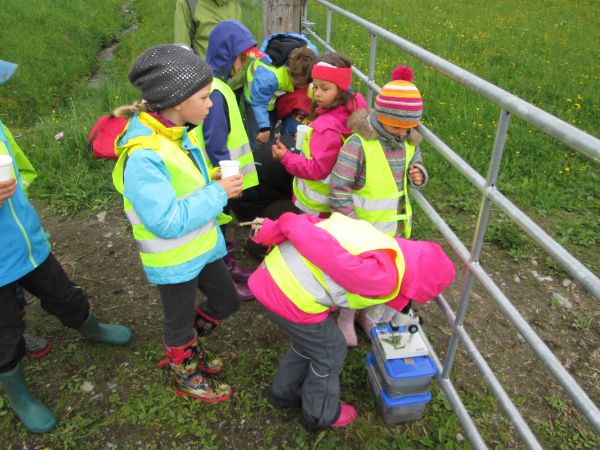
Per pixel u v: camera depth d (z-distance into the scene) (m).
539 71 7.52
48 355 2.85
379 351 2.38
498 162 1.96
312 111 2.89
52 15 11.38
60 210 4.22
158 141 1.95
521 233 3.91
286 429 2.47
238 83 4.39
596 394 2.73
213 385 2.59
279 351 2.89
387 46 8.55
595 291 1.46
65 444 2.37
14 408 2.42
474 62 8.06
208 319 2.61
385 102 2.30
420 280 1.99
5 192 2.00
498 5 13.47
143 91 1.94
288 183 3.36
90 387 2.67
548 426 2.54
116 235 3.94
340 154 2.49
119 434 2.44
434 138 2.48
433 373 2.30
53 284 2.53
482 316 3.22
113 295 3.32
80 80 9.38
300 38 4.02
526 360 2.92
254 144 4.40
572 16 12.52
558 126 1.56
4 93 7.83
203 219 2.01
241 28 3.03
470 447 2.38
